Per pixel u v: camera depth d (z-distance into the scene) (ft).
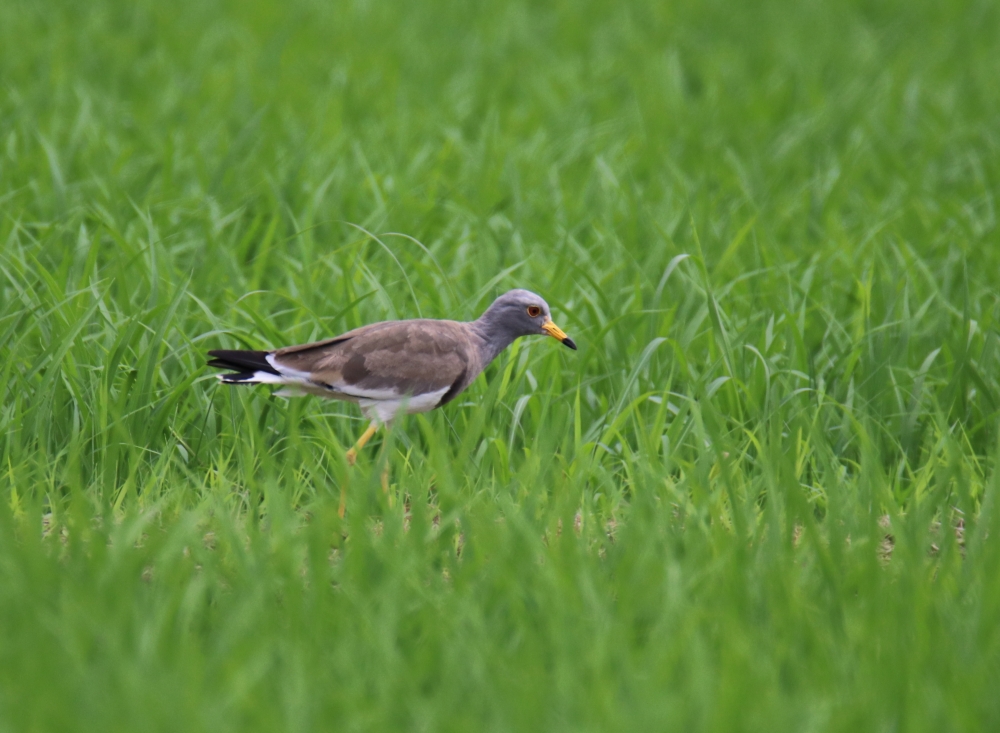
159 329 38.27
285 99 78.38
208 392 39.91
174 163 63.46
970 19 118.11
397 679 22.13
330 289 47.01
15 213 54.08
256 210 57.98
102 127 69.10
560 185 63.41
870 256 53.01
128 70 87.15
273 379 35.58
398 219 55.16
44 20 100.89
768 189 65.62
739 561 26.61
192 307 45.65
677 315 47.47
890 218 58.70
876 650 23.58
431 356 36.47
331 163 62.64
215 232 51.11
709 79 91.09
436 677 23.27
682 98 84.33
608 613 24.64
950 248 52.39
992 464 37.42
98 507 30.01
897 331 45.42
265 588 25.25
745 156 73.41
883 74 90.84
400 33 102.89
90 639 23.20
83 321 37.68
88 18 101.40
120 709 20.68
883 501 29.84
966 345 41.57
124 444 35.73
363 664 23.15
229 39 96.17
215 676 21.86
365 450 41.14
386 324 36.83
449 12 113.29
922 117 81.51
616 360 43.78
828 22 116.16
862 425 36.60
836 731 21.18
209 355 35.83
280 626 24.04
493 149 65.36
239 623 23.38
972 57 100.58
